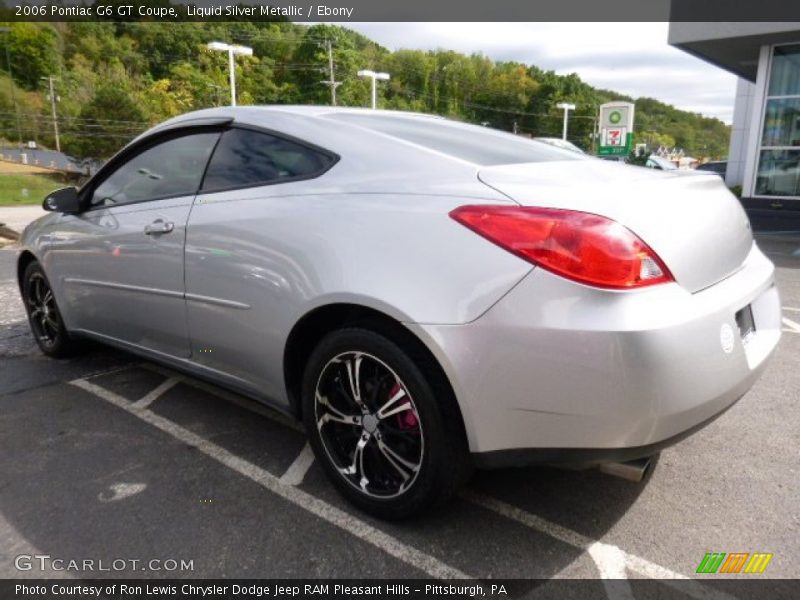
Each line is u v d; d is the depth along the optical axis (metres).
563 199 1.83
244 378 2.61
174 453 2.74
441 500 2.08
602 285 1.70
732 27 11.98
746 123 16.98
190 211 2.68
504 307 1.78
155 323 2.95
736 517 2.23
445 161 2.14
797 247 9.40
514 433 1.85
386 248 2.00
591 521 2.21
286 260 2.25
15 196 49.06
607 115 20.08
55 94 79.56
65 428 2.99
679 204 2.00
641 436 1.74
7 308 5.50
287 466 2.62
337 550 2.06
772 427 2.96
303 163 2.42
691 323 1.74
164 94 78.12
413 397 1.99
